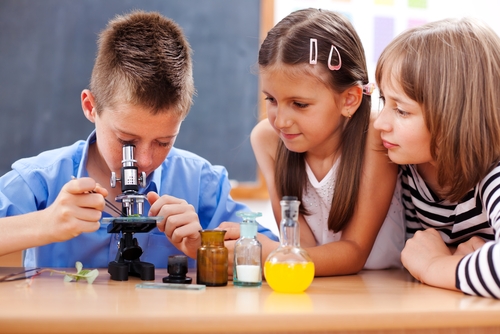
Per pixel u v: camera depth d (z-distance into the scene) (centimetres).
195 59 248
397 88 117
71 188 110
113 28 130
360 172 130
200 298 96
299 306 91
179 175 149
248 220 107
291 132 125
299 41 122
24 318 84
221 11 249
